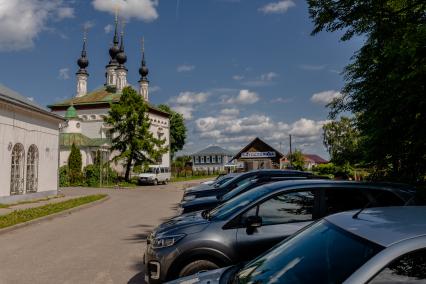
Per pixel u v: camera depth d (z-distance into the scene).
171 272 5.06
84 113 56.78
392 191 5.55
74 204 18.75
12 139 19.97
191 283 3.42
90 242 9.94
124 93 42.78
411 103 6.51
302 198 5.50
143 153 45.59
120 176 45.09
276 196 5.47
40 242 9.99
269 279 3.00
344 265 2.52
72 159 40.66
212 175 79.00
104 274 6.99
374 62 7.19
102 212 16.69
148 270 5.32
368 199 5.51
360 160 8.45
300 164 57.38
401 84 6.28
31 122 21.92
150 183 42.34
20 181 20.86
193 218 6.02
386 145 7.51
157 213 16.22
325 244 2.90
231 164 74.06
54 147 24.81
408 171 7.67
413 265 2.30
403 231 2.51
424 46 5.71
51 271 7.20
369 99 7.61
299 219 5.38
